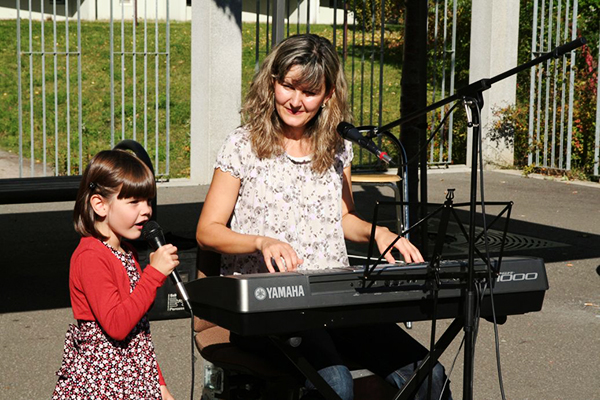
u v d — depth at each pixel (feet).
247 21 86.43
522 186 36.63
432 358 9.57
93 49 64.90
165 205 30.91
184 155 43.04
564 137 40.65
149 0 84.17
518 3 39.70
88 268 9.30
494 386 15.48
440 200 32.96
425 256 18.66
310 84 10.53
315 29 80.69
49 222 28.02
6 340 17.28
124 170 9.48
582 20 47.19
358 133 10.17
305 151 11.18
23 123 46.75
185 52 65.82
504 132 40.86
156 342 17.20
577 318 19.43
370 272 9.07
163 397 9.94
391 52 68.33
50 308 19.30
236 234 10.46
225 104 34.30
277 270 10.87
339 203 11.24
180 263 18.02
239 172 10.94
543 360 16.83
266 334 8.84
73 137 44.91
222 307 8.95
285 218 10.95
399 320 9.44
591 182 37.88
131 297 9.25
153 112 50.16
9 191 20.44
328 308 9.04
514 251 25.18
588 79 40.68
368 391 11.01
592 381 15.84
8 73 57.11
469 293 9.30
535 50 40.09
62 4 84.07
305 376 9.66
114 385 9.41
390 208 31.71
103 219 9.62
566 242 26.48
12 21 76.07
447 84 53.62
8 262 22.93
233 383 10.78
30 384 15.16
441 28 50.24
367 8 60.90
